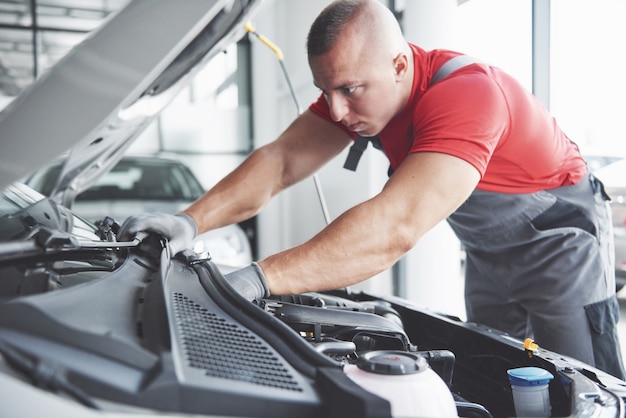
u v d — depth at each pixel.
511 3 3.27
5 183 0.71
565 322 1.38
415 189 0.98
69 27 4.95
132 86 0.71
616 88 3.21
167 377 0.50
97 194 4.24
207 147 5.22
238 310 0.70
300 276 0.93
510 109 1.18
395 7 3.54
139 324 0.63
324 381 0.57
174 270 0.84
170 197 4.29
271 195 1.43
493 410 0.98
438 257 3.24
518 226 1.35
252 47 5.16
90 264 0.87
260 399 0.53
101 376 0.49
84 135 0.71
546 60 3.12
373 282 3.62
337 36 1.05
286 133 1.47
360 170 3.90
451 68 1.21
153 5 0.71
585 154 3.24
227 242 3.30
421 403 0.59
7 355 0.47
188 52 0.94
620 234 3.09
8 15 4.80
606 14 3.15
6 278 0.70
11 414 0.46
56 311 0.58
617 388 0.83
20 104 0.71
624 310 3.24
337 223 0.96
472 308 1.58
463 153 1.02
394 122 1.27
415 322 1.26
